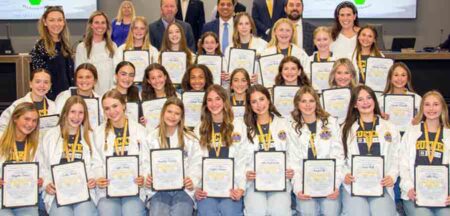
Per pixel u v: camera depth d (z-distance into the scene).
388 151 5.34
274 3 7.82
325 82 6.29
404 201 5.32
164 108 5.29
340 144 5.38
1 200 5.08
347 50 6.63
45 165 5.26
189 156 5.39
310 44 7.18
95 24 6.46
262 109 5.40
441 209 5.13
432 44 11.98
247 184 5.36
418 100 5.98
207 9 11.46
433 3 11.89
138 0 11.59
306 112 5.38
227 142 5.38
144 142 5.35
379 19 11.79
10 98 8.68
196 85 6.14
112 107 5.29
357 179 5.23
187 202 5.19
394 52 9.09
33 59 6.36
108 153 5.30
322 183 5.23
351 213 5.14
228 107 5.43
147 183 5.22
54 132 5.32
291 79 6.08
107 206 5.14
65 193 5.10
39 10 11.41
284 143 5.42
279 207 5.13
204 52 6.73
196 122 6.05
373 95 5.38
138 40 6.59
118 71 5.97
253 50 6.48
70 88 5.96
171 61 6.48
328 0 11.53
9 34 11.59
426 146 5.31
